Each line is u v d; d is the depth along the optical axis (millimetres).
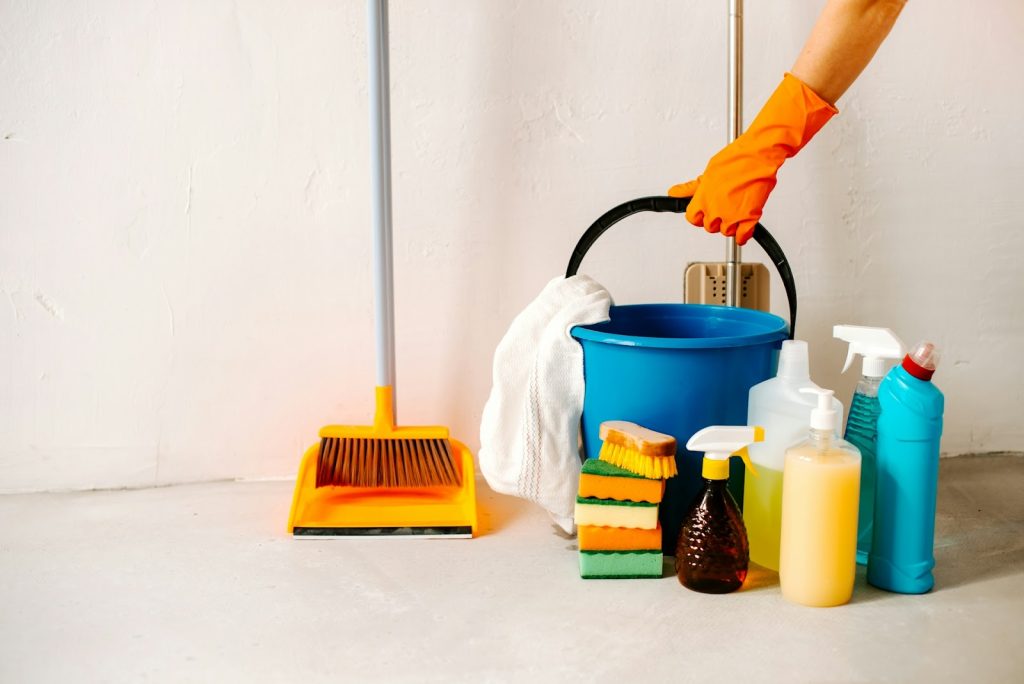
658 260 1530
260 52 1401
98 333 1442
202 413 1487
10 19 1345
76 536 1306
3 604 1100
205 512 1393
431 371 1519
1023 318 1617
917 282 1583
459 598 1117
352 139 1440
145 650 993
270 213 1444
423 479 1393
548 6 1443
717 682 926
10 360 1430
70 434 1463
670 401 1188
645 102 1485
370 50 1317
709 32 1479
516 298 1514
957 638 1014
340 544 1285
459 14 1429
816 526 1075
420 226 1476
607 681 929
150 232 1426
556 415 1254
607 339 1190
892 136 1533
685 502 1220
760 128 1239
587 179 1494
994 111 1551
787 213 1536
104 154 1396
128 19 1367
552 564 1220
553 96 1467
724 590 1124
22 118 1370
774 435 1170
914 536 1115
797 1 1480
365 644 1005
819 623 1050
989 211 1579
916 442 1096
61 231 1407
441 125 1453
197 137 1410
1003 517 1366
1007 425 1639
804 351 1171
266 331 1476
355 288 1480
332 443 1354
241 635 1025
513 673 945
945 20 1511
